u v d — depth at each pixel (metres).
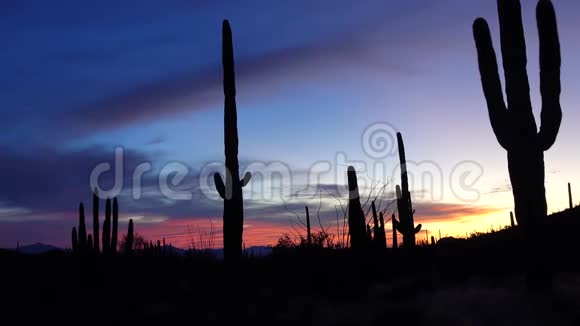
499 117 13.84
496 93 13.91
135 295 17.20
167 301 15.73
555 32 13.31
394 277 18.52
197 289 17.23
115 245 26.27
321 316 13.01
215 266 21.94
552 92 13.35
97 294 17.56
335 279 17.28
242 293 15.43
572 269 17.09
